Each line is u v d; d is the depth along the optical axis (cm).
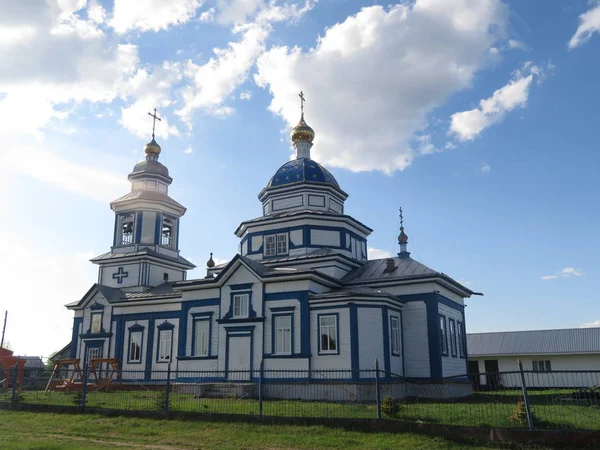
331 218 3725
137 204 4491
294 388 2945
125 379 3850
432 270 3406
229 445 1683
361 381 2847
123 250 4459
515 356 5047
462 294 3872
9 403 2480
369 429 1731
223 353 3266
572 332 5181
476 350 5247
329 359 2969
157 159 4825
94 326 4291
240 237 4097
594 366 4766
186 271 4769
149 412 2114
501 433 1555
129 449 1616
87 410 2278
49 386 3356
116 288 4372
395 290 3397
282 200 4022
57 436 1873
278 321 3156
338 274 3541
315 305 3081
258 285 3253
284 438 1711
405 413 1934
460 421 1788
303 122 4375
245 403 2270
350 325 2961
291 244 3706
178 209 4681
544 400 2023
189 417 2022
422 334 3269
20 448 1540
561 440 1491
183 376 3444
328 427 1784
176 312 3972
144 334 4056
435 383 3150
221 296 3378
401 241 3859
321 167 4134
